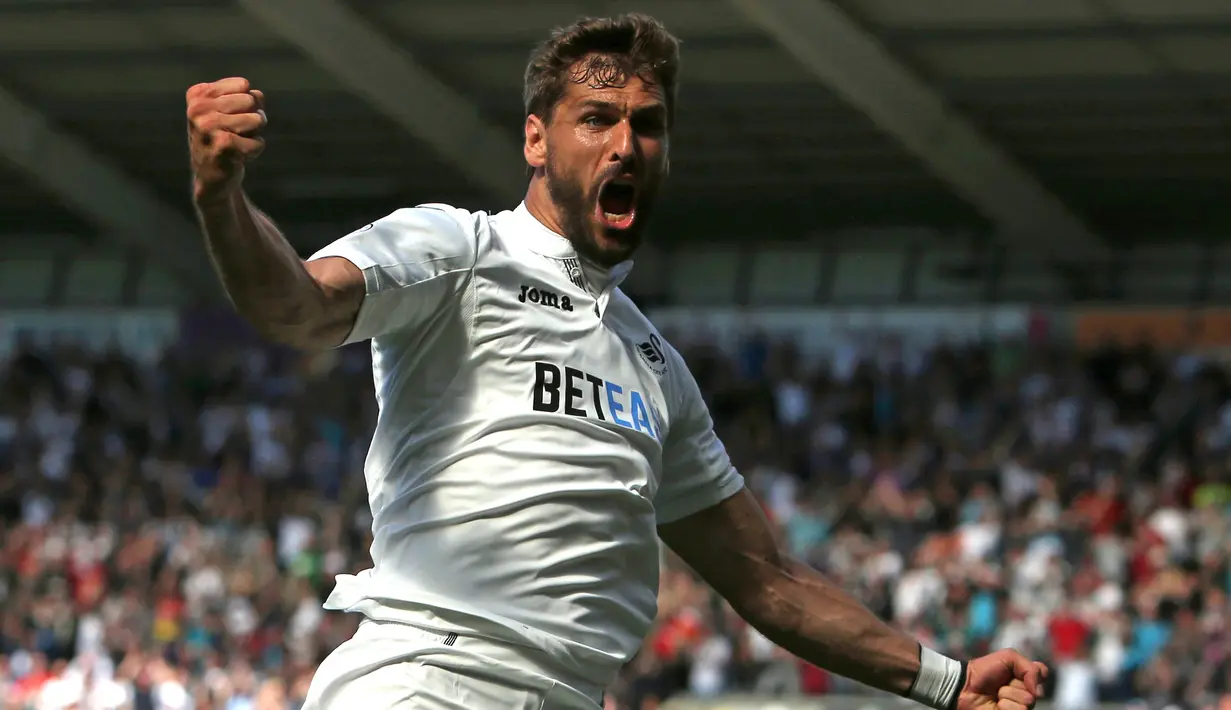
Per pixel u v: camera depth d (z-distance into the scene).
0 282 34.62
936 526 19.23
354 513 22.05
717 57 24.45
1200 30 21.66
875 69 23.58
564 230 3.62
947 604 16.67
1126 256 28.53
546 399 3.48
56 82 27.59
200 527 22.58
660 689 16.52
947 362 24.67
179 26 24.97
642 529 3.61
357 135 28.50
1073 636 15.63
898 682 4.10
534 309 3.52
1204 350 26.00
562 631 3.47
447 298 3.45
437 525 3.45
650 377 3.72
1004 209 27.34
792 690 16.25
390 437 3.54
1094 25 22.03
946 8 22.12
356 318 3.29
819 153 27.62
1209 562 16.55
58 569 21.59
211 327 31.66
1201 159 26.09
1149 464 20.20
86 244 34.41
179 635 19.48
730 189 29.69
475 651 3.41
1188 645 15.08
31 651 19.92
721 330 30.28
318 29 24.11
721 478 4.00
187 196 32.16
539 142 3.67
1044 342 27.20
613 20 3.63
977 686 4.11
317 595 19.89
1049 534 17.81
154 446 26.25
